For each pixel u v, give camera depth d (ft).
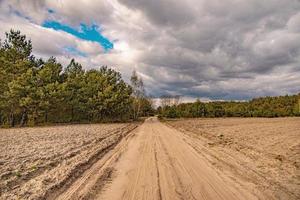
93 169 35.47
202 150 53.67
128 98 228.02
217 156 46.03
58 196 23.80
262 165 38.09
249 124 169.17
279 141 69.41
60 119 184.96
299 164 38.52
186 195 24.23
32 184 26.99
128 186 27.17
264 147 57.72
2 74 140.46
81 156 44.45
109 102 198.29
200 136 86.69
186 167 36.81
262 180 29.71
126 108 234.99
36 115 149.48
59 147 55.06
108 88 199.00
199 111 357.00
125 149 55.57
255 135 88.33
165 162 40.47
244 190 25.77
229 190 25.80
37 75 150.30
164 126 153.89
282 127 133.69
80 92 189.37
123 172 33.68
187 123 190.60
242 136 84.99
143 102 322.34
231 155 47.09
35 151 49.19
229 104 414.41
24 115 151.43
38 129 118.01
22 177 29.71
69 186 27.12
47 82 155.74
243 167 36.81
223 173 33.17
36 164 36.70
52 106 160.86
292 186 27.20
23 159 40.47
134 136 87.61
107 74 223.30
